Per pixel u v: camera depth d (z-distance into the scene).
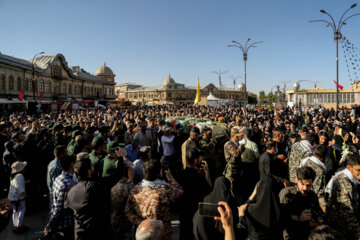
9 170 6.90
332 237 2.21
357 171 3.17
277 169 4.97
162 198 3.24
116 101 53.84
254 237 2.82
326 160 5.95
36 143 7.11
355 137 7.35
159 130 8.79
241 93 122.44
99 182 3.77
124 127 11.67
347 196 3.11
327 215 3.26
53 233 3.75
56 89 59.16
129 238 3.82
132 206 3.38
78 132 6.82
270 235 2.78
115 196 3.73
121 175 3.91
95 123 11.00
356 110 24.59
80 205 3.45
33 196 7.00
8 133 8.36
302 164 4.25
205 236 2.92
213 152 6.27
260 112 26.16
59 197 3.74
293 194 3.30
